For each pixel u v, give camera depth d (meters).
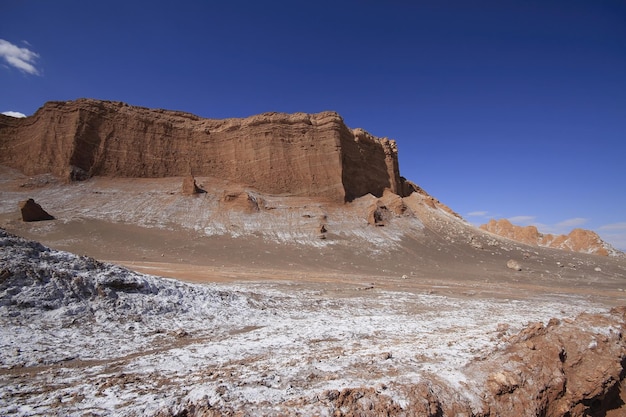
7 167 60.31
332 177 65.19
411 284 32.59
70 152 57.47
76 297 12.18
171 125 66.56
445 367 8.00
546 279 43.41
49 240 38.38
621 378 9.47
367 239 54.06
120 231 43.56
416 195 81.69
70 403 5.92
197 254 39.78
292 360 8.47
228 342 11.09
